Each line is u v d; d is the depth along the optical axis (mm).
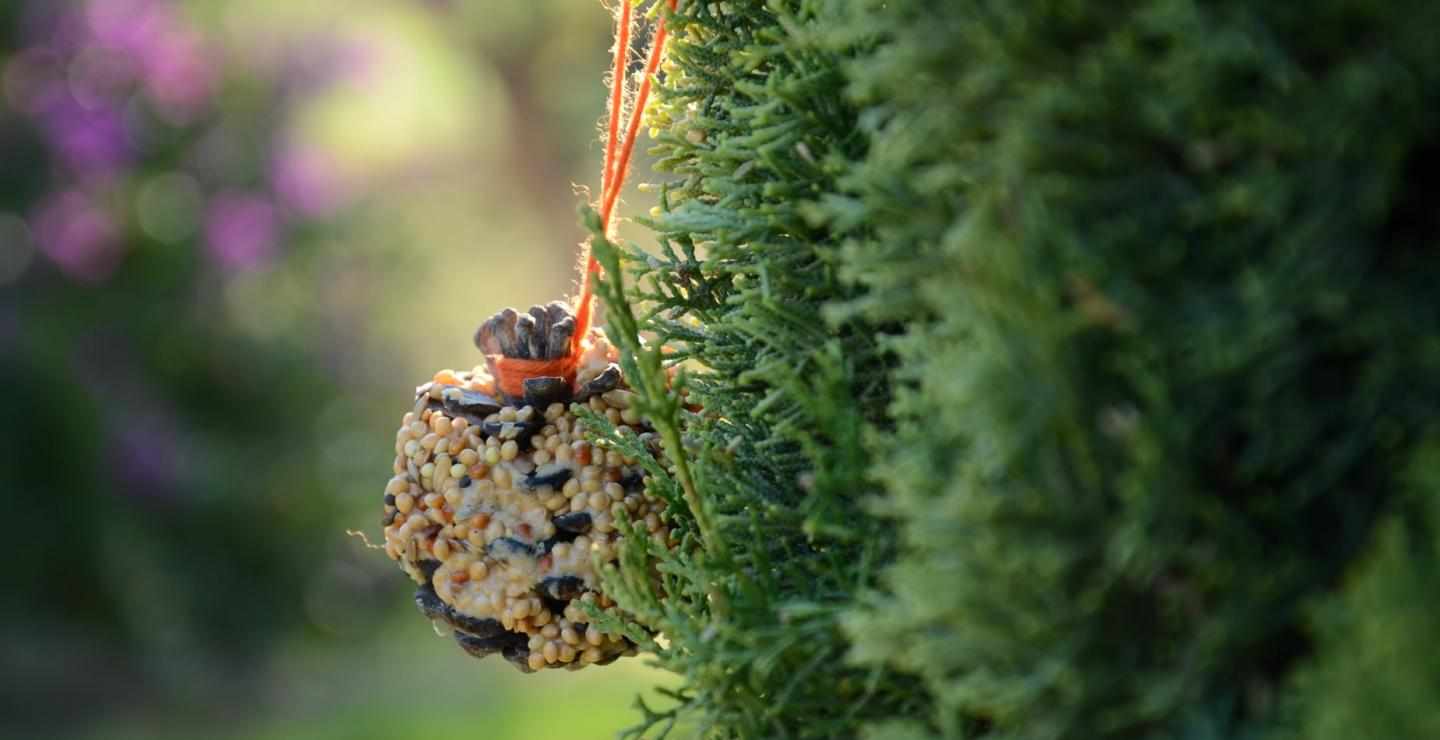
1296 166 732
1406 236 736
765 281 816
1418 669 712
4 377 2475
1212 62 730
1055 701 744
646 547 841
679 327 858
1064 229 739
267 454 2725
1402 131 727
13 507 2492
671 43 874
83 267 2572
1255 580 734
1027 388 738
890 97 781
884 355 810
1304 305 730
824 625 788
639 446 851
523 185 4367
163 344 2650
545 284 4109
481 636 861
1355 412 733
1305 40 732
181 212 2680
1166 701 734
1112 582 738
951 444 755
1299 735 727
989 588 740
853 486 796
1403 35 726
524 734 2254
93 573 2561
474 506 854
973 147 754
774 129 817
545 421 861
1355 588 720
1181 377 735
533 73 4457
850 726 796
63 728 2467
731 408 846
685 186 874
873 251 771
